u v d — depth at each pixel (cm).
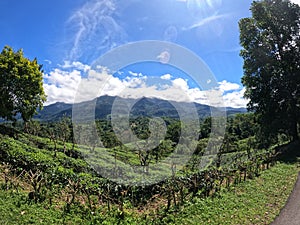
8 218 988
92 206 1284
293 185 1611
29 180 1474
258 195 1403
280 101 3098
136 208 1355
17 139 2986
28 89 3706
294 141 3120
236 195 1388
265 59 3092
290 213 1192
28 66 3716
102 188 1523
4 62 3622
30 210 1091
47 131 3956
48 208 1159
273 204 1298
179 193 1431
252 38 3189
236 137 3962
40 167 1758
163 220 1121
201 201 1291
